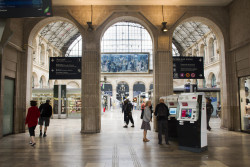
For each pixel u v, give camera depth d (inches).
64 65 414.9
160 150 246.2
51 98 796.6
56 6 411.2
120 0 391.5
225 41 422.0
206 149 247.1
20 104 403.2
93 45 404.8
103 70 1517.0
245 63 375.9
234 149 249.9
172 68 407.5
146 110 303.7
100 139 318.0
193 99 243.8
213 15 420.8
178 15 414.3
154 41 410.6
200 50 1200.2
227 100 414.0
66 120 697.0
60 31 1181.1
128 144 280.2
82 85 398.3
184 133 248.2
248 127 373.7
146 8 414.0
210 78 1118.4
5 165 189.8
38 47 1096.8
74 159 208.2
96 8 411.2
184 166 185.5
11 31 336.8
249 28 358.3
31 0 293.6
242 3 376.5
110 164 191.9
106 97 1368.1
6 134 361.7
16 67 394.6
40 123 346.0
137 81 1582.2
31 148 257.3
